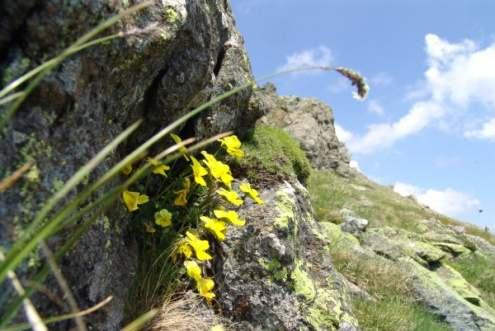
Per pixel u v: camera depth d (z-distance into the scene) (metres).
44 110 0.24
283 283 0.46
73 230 0.26
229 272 0.45
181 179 0.44
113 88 0.30
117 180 0.33
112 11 0.27
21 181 0.22
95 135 0.29
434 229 2.08
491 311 1.22
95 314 0.29
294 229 0.50
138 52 0.30
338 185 2.42
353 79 0.18
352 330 0.48
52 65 0.16
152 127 0.39
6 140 0.22
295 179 0.58
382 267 0.97
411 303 0.92
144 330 0.37
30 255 0.22
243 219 0.48
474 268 1.72
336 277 0.54
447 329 0.95
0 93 0.15
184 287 0.43
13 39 0.23
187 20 0.38
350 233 1.22
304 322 0.46
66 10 0.24
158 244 0.42
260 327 0.44
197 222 0.44
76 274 0.27
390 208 2.24
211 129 0.49
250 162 0.54
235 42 0.55
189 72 0.40
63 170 0.26
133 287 0.38
